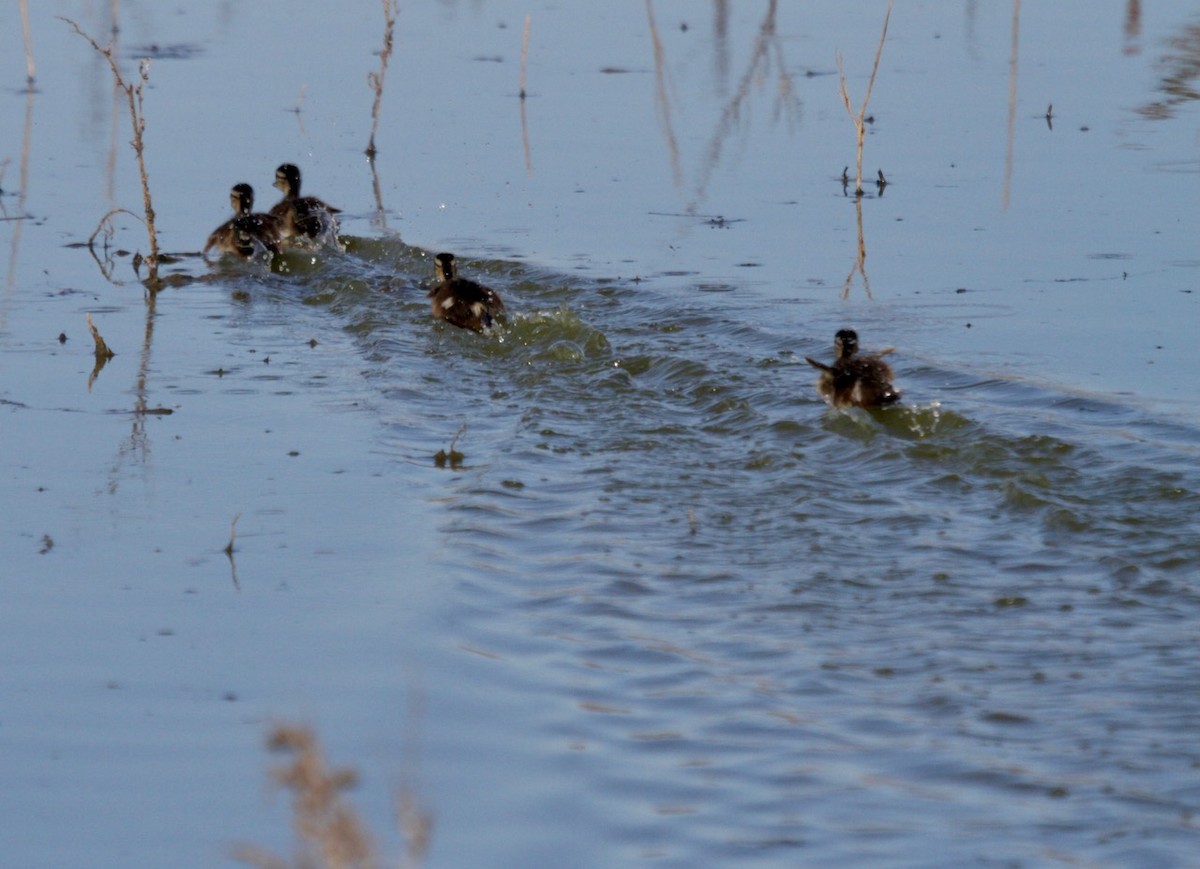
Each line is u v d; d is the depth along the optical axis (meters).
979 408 22.97
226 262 33.12
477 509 19.84
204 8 63.66
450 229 34.88
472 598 17.23
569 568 18.05
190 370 26.08
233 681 15.42
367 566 18.16
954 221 34.31
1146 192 35.91
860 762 13.80
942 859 12.20
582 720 14.59
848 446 21.97
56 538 19.03
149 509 19.97
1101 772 13.48
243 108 47.31
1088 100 45.88
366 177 39.69
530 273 31.33
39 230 35.19
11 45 56.16
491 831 12.76
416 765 13.80
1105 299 28.47
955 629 16.41
